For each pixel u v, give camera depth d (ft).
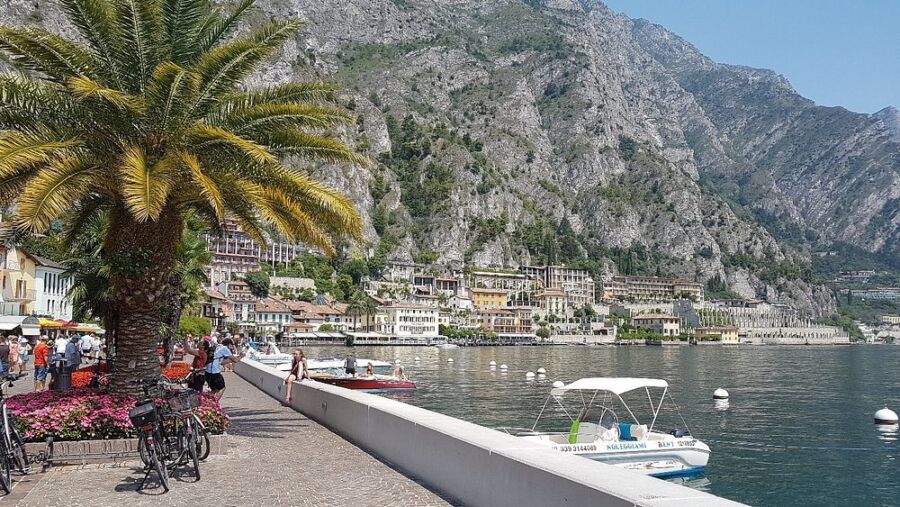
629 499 24.36
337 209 57.21
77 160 51.88
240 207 61.82
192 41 61.26
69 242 73.92
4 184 54.13
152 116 55.16
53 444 49.75
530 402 193.36
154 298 57.31
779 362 507.71
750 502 88.89
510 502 32.76
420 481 43.96
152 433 42.19
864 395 237.86
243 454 53.72
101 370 105.60
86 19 56.59
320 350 597.11
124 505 38.27
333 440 60.80
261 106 58.08
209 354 78.07
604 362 476.13
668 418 166.30
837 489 95.66
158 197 49.24
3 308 215.92
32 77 56.13
